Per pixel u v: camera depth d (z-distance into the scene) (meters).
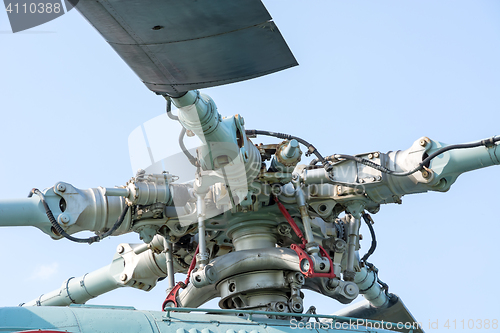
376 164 9.14
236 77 6.22
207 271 8.92
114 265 11.30
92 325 7.40
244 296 9.45
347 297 9.90
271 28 5.44
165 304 9.30
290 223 9.47
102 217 9.27
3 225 8.68
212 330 8.00
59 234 9.11
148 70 6.15
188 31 5.42
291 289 9.34
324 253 9.24
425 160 8.91
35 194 8.94
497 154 8.77
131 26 5.33
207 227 10.08
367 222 10.52
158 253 10.56
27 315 7.30
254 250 9.41
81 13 5.15
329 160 9.40
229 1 5.01
